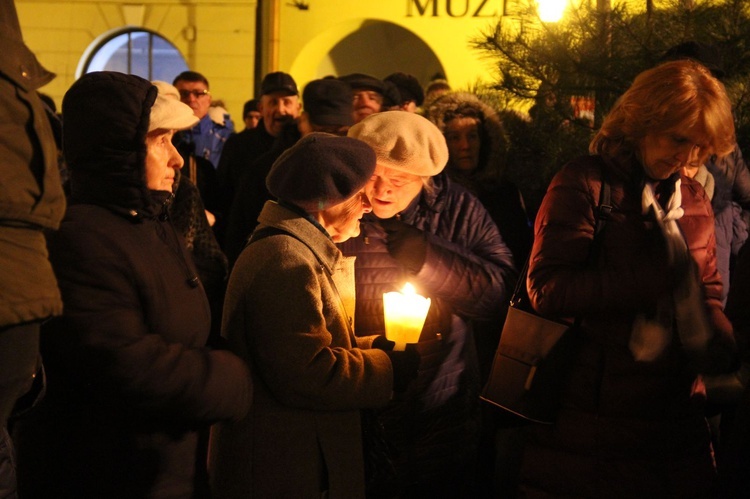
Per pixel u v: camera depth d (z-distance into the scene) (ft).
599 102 13.70
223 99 39.88
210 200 17.11
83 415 6.55
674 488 8.36
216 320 11.94
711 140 8.10
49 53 40.83
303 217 7.20
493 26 15.05
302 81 39.93
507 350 8.55
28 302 4.59
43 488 6.57
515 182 14.60
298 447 7.08
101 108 6.58
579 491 8.38
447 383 9.27
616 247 8.21
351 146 7.19
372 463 7.63
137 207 6.72
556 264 8.20
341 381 6.95
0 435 6.03
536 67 13.93
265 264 6.97
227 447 7.22
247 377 6.89
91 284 6.26
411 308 7.47
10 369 4.72
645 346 8.04
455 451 9.37
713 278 8.90
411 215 9.57
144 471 6.64
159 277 6.70
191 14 39.81
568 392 8.43
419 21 38.47
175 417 6.54
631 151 8.39
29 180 4.69
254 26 39.50
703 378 9.14
